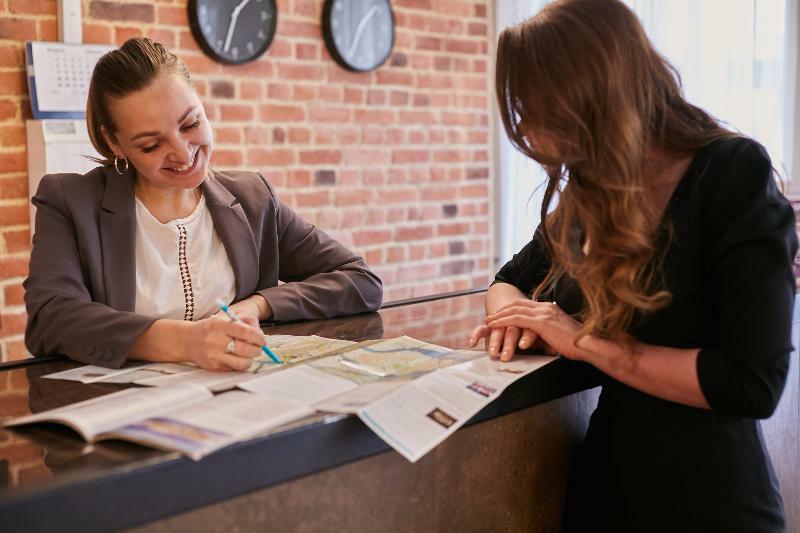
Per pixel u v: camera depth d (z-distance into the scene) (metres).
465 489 1.30
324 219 3.57
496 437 1.34
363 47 3.57
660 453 1.19
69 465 0.85
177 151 1.49
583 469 1.33
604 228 1.12
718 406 1.09
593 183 1.12
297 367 1.22
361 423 1.03
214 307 1.66
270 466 0.95
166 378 1.20
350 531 1.15
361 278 1.79
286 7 3.38
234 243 1.68
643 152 1.13
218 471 0.90
